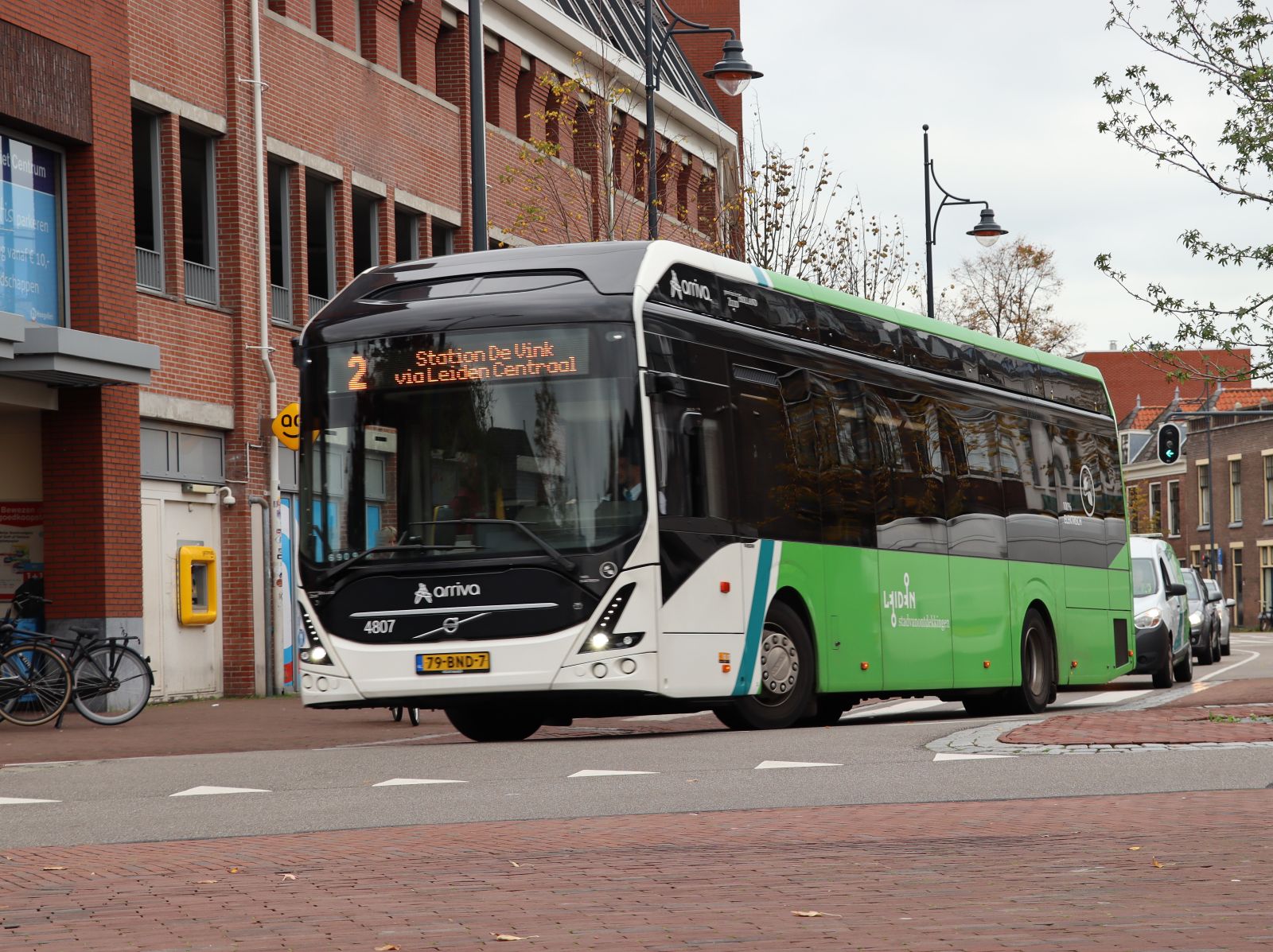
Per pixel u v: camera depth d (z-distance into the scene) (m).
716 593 15.96
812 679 17.33
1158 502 101.12
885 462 18.84
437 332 15.70
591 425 15.29
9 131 22.81
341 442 15.83
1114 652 24.16
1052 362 23.33
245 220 28.34
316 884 8.27
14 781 13.87
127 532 23.89
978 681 20.34
